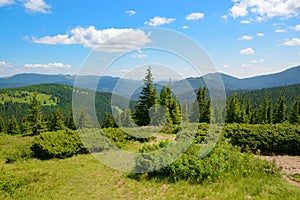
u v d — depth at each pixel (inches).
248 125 447.5
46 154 422.6
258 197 214.4
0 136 779.4
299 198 210.1
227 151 313.6
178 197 225.9
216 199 216.2
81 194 246.5
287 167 318.3
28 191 254.8
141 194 240.2
